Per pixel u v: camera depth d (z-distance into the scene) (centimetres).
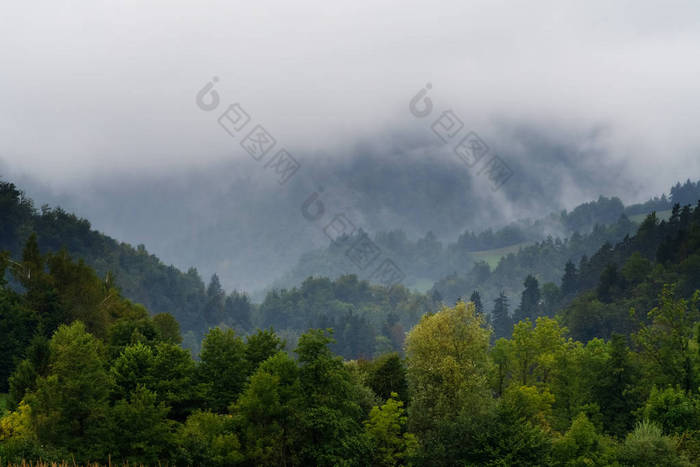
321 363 4359
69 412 3962
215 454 3906
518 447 4122
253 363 5481
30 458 3359
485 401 4625
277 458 3959
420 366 4866
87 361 4297
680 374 5675
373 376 5606
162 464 3894
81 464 3641
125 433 3822
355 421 4416
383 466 4416
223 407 5028
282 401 4159
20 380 4434
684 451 4350
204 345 5356
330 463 3962
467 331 4925
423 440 4425
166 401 4525
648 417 4941
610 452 4359
